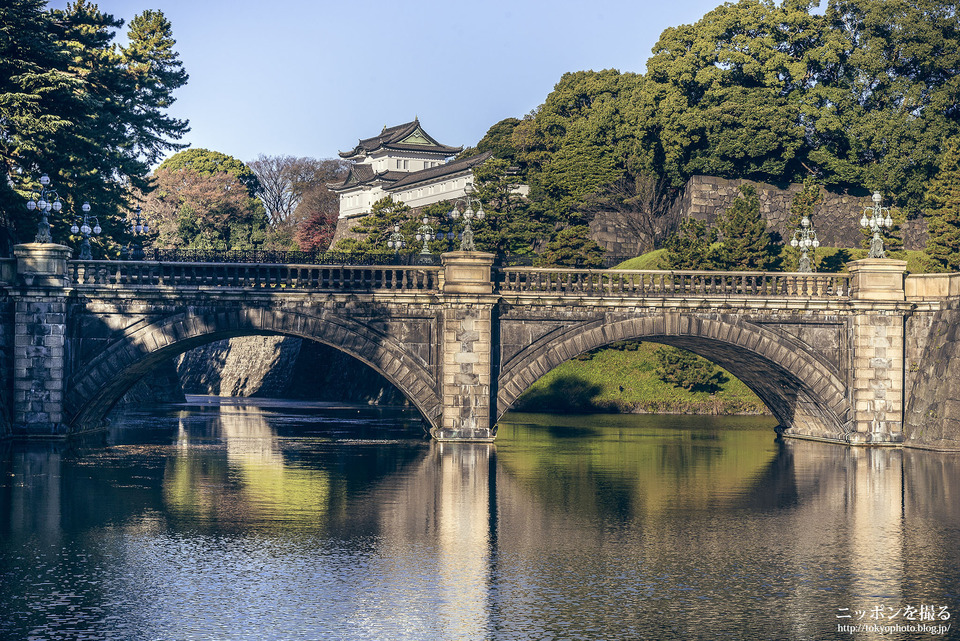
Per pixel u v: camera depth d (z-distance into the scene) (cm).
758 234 9238
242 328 5597
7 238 6869
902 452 5622
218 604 2414
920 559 2931
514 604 2441
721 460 5266
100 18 8119
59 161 6912
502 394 5719
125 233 8669
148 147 10581
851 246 10556
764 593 2562
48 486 4028
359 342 5641
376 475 4500
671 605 2452
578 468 4878
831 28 11056
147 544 3020
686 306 5803
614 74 12812
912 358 5966
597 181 11206
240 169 17462
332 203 19025
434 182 14812
